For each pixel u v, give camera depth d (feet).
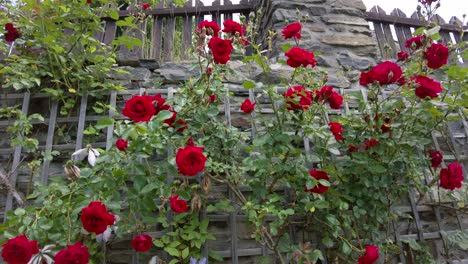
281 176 5.82
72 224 5.19
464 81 6.30
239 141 6.28
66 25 6.83
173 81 7.57
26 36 6.89
